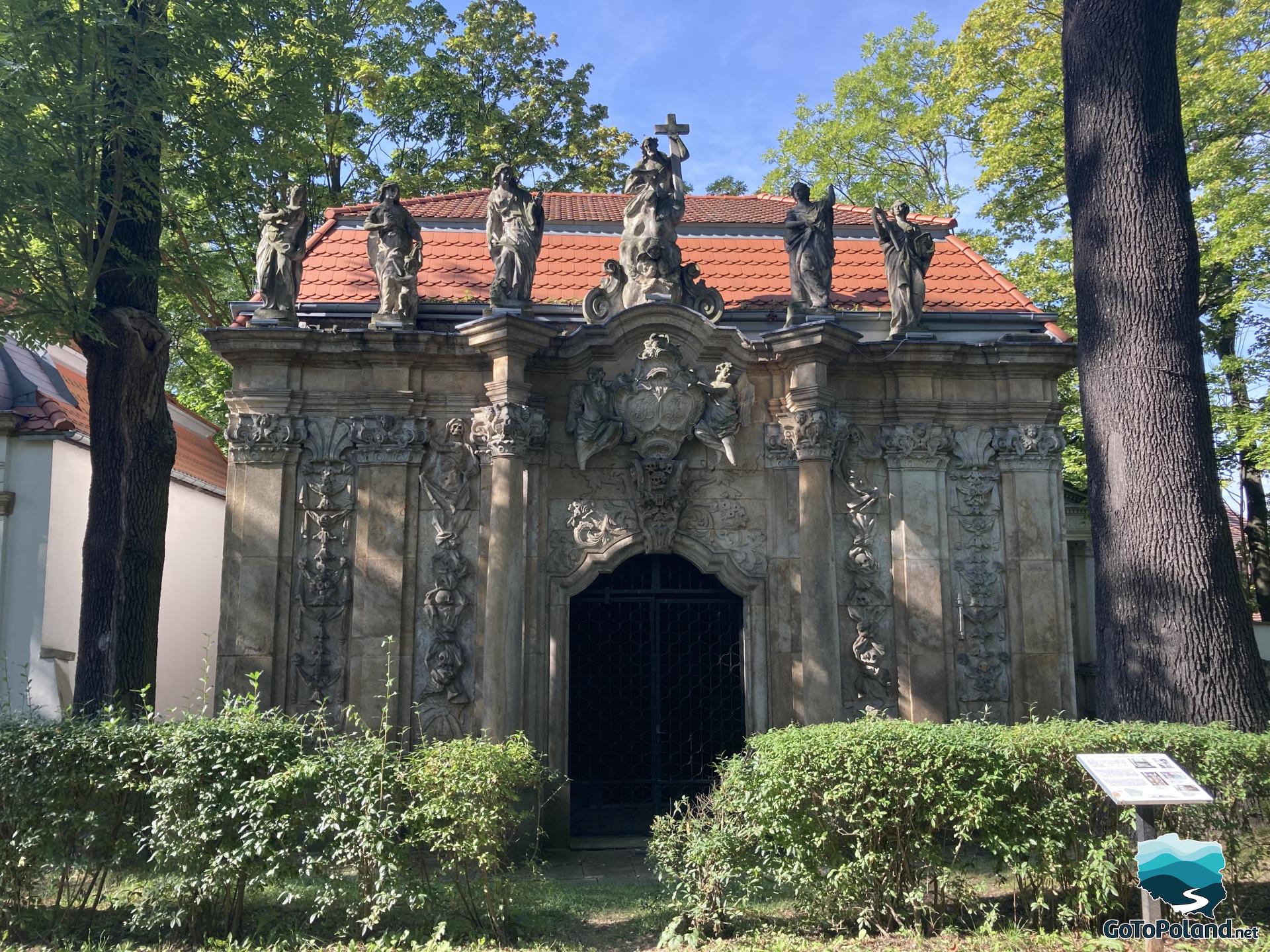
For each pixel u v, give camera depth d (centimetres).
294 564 1426
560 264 1775
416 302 1495
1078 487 2592
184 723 929
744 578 1479
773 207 2144
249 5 1329
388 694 1010
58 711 1567
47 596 1588
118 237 1366
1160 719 1031
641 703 1495
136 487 1338
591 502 1486
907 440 1510
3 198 1171
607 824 1459
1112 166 1131
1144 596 1060
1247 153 2144
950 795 871
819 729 933
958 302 1736
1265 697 1031
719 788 985
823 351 1434
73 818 898
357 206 1894
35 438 1619
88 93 1193
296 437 1441
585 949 887
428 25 2648
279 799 891
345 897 932
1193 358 1096
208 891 870
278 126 1439
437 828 891
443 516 1445
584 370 1494
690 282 1530
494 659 1329
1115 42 1141
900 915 877
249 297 2416
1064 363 1529
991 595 1497
